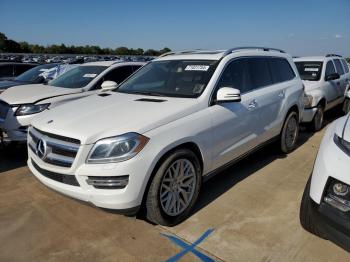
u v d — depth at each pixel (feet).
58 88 19.90
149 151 9.45
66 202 12.33
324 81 24.53
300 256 9.07
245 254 9.19
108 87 15.43
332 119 27.81
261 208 11.71
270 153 17.92
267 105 14.89
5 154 17.97
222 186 13.61
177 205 10.58
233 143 12.87
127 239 9.95
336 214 7.84
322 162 8.49
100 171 9.13
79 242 9.84
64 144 9.73
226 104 12.37
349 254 9.13
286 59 18.02
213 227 10.53
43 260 9.06
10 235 10.19
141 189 9.43
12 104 17.01
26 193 13.07
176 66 13.89
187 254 9.21
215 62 13.12
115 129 9.52
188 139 10.53
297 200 12.29
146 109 10.84
